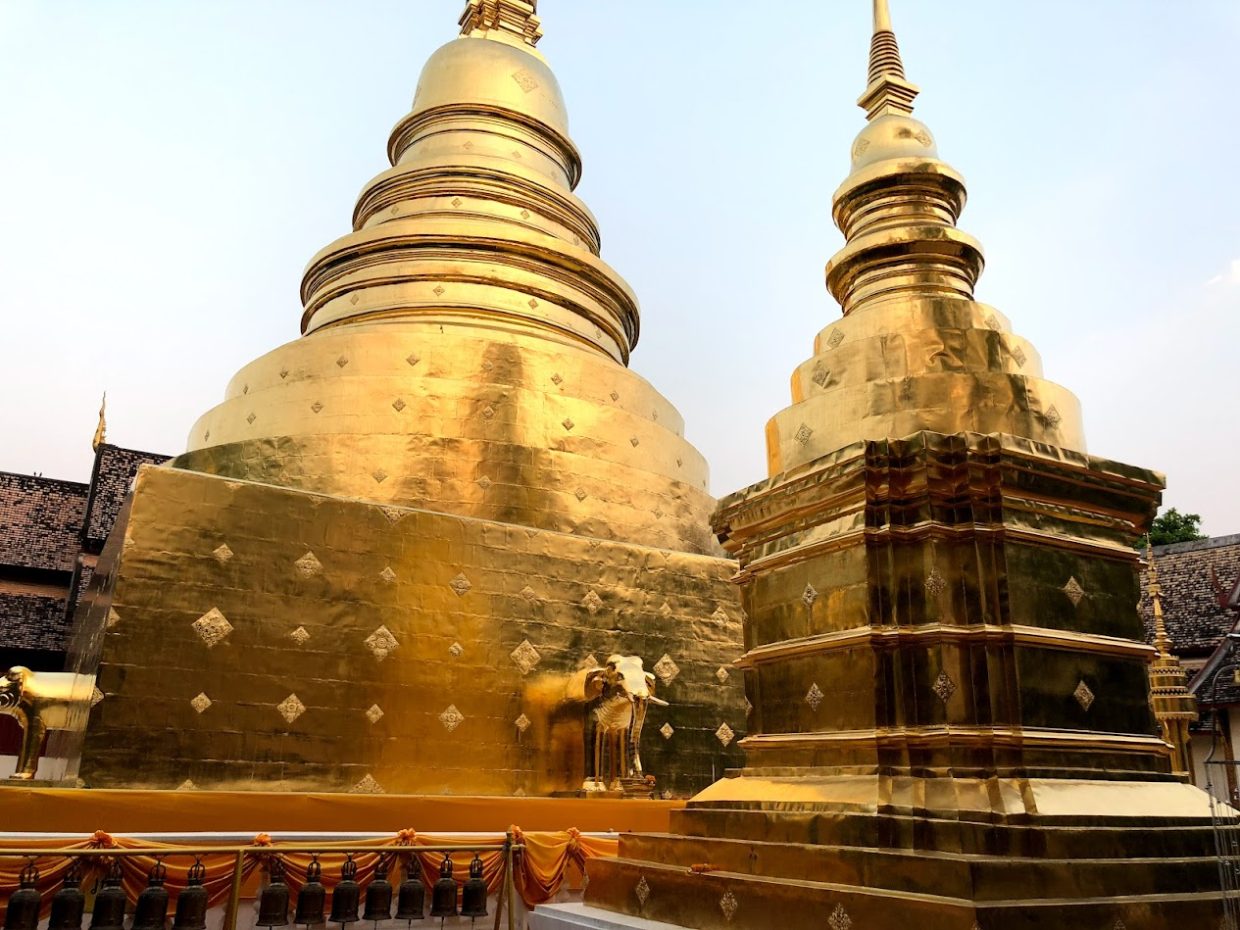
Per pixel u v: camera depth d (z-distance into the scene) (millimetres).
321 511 11820
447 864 9648
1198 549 27750
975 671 6660
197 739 10367
